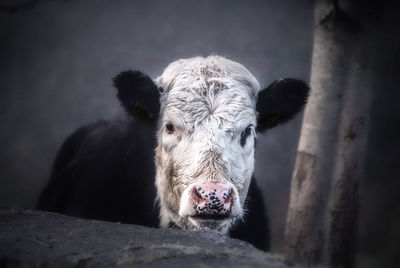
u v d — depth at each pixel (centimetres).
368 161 4766
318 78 1777
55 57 5647
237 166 1349
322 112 1764
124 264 855
